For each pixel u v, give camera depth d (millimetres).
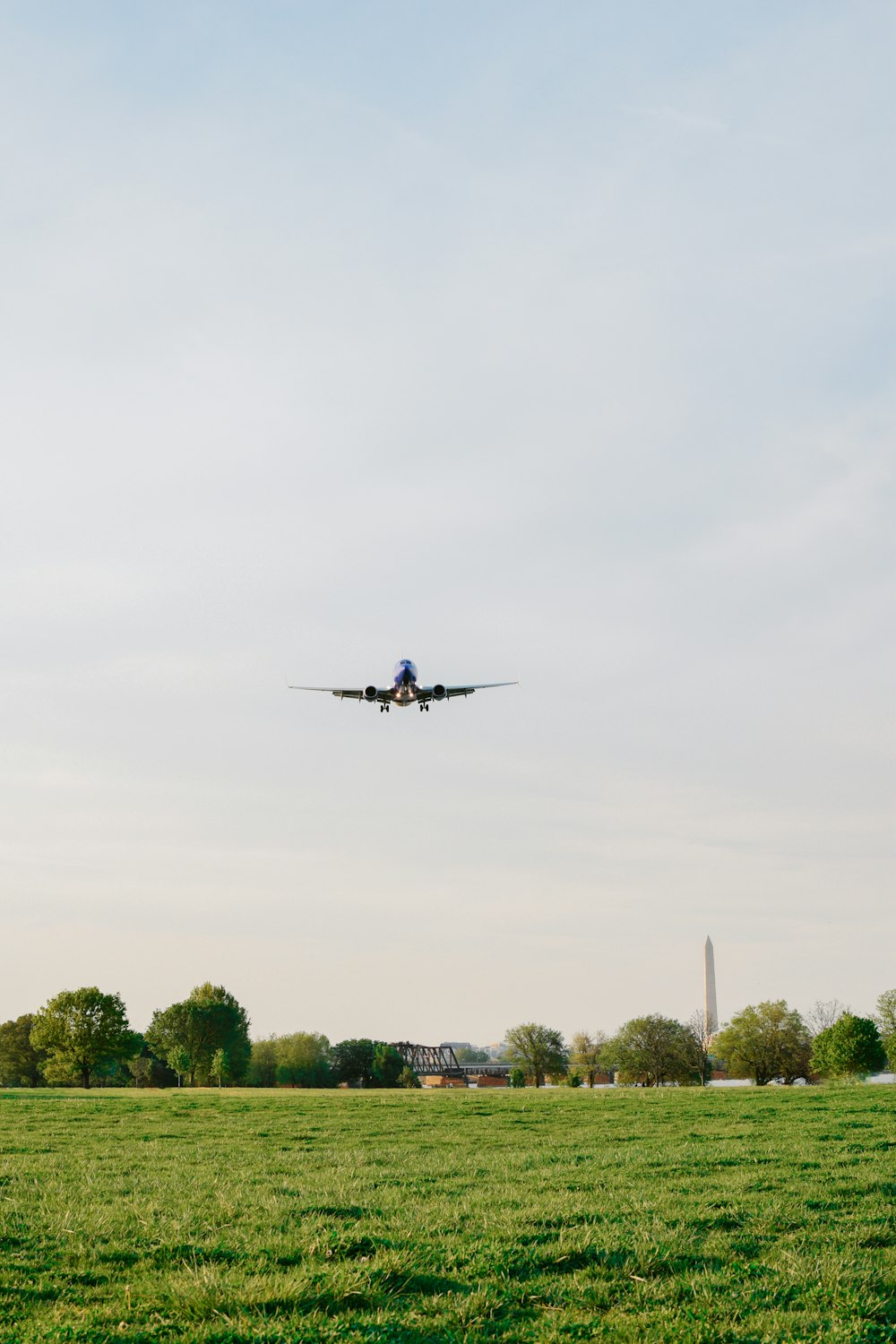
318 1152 28906
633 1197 18812
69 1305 11898
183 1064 142375
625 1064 143000
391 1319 11523
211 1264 13477
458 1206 17812
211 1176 22641
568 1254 14336
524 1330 11422
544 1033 161750
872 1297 12438
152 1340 10719
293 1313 11500
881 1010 109750
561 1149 29422
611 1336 11219
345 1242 14617
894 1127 33406
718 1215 17000
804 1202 18219
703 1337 11148
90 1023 118312
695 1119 38625
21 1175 22453
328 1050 179500
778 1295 12734
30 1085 158750
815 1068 105438
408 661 53844
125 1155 27953
